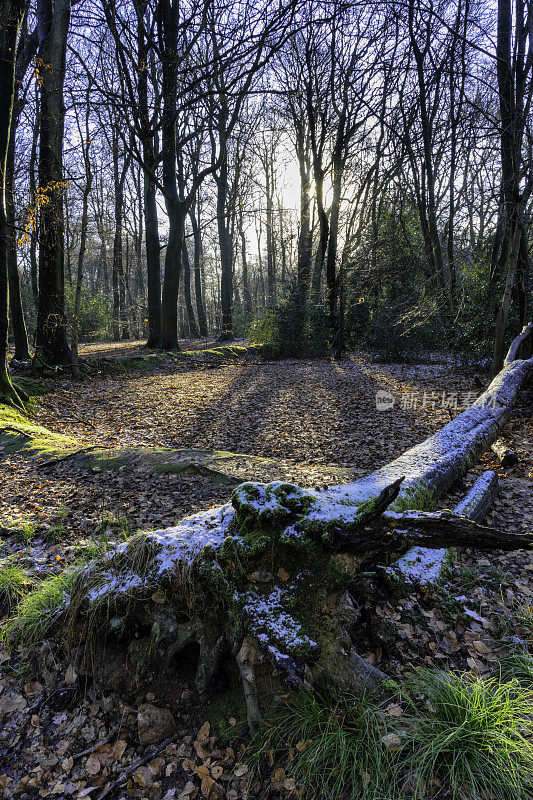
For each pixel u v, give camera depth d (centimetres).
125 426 881
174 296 1870
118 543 307
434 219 1705
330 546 221
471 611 281
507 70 874
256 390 1191
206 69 1323
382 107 1800
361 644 262
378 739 206
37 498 512
